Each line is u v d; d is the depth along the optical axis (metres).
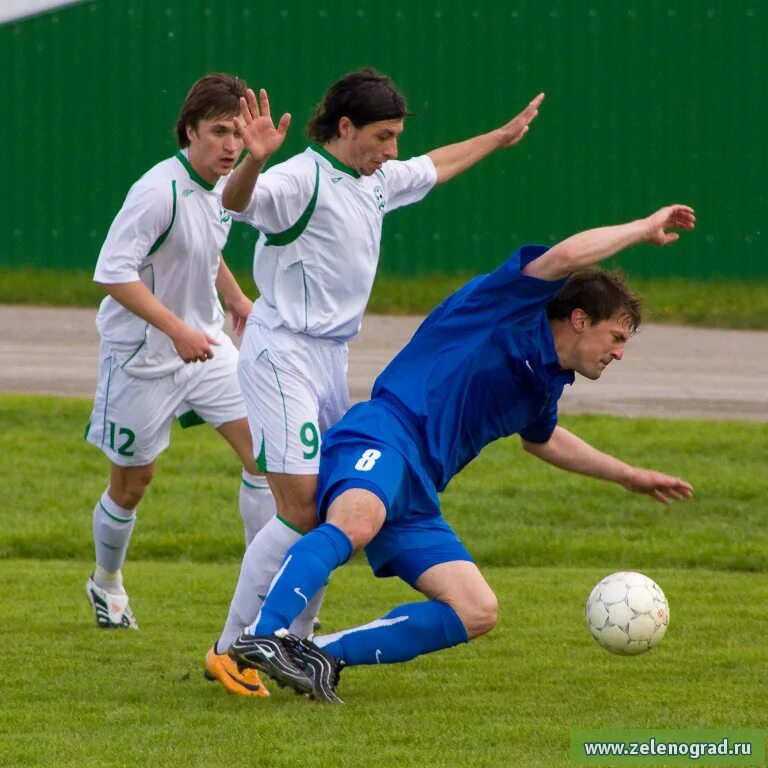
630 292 17.86
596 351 17.66
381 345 57.72
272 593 16.77
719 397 48.28
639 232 17.22
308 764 15.21
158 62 73.88
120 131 74.56
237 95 21.48
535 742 16.22
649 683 19.23
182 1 73.38
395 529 17.67
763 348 58.91
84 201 75.12
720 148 73.38
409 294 70.00
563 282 17.31
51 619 23.58
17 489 35.47
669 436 40.97
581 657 20.91
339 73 72.94
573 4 72.94
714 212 73.69
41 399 44.75
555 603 25.09
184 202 21.62
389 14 72.75
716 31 72.81
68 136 74.88
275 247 19.41
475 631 17.44
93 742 16.12
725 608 24.42
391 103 18.94
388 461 17.16
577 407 46.12
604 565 29.95
